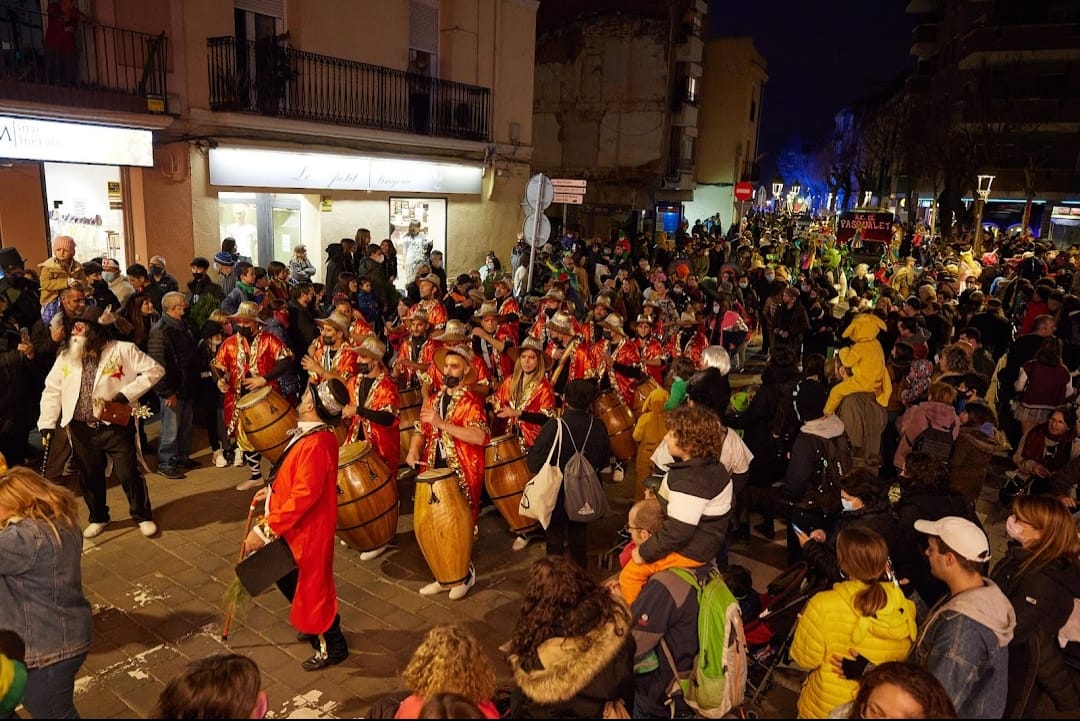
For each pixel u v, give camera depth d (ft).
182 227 41.14
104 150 35.91
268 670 15.67
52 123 33.58
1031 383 26.61
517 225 67.41
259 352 24.44
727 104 140.87
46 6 35.24
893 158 161.38
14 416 24.12
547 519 17.60
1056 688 12.03
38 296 27.22
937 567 11.07
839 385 24.08
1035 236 133.69
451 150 59.11
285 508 14.35
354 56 51.08
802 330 41.78
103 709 14.26
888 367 28.48
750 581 15.58
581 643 9.46
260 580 14.48
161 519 22.34
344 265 42.11
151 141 38.04
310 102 48.44
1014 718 12.02
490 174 63.21
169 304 24.63
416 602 18.65
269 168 45.19
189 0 39.78
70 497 12.26
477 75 61.00
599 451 18.17
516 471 20.70
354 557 20.83
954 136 126.21
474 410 19.42
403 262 55.72
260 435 22.79
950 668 10.06
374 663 16.10
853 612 11.29
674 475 12.53
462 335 23.57
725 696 11.70
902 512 14.89
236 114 41.86
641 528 12.81
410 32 56.39
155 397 30.71
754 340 57.93
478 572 20.38
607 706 9.83
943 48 159.22
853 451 28.86
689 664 11.79
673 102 114.32
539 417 21.03
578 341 26.30
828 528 17.43
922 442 21.27
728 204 143.84
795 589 15.57
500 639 17.17
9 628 11.47
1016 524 12.46
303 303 29.91
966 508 14.94
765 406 21.18
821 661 11.53
